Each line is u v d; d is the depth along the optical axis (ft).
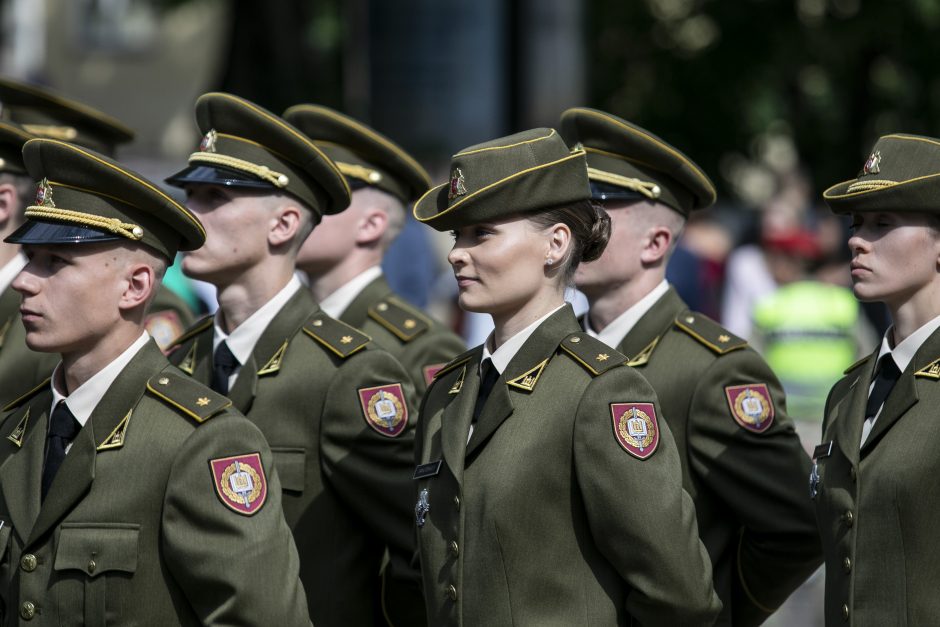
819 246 110.93
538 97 112.57
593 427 45.24
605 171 58.90
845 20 200.03
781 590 57.57
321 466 55.57
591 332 60.03
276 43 174.81
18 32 239.30
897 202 47.60
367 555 56.65
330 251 66.59
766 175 217.77
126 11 244.83
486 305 46.55
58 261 46.03
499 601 45.19
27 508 45.96
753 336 110.63
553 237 46.78
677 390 57.16
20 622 44.93
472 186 46.26
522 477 45.47
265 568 44.50
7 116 73.26
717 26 206.28
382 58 113.50
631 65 212.64
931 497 46.03
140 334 47.37
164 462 44.93
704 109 211.41
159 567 44.73
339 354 56.13
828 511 48.85
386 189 67.77
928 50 198.49
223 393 56.65
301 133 57.21
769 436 56.44
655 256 59.21
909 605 45.93
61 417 46.80
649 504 44.75
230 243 56.24
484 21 112.47
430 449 48.03
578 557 45.55
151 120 245.45
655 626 45.32
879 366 49.29
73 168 46.03
